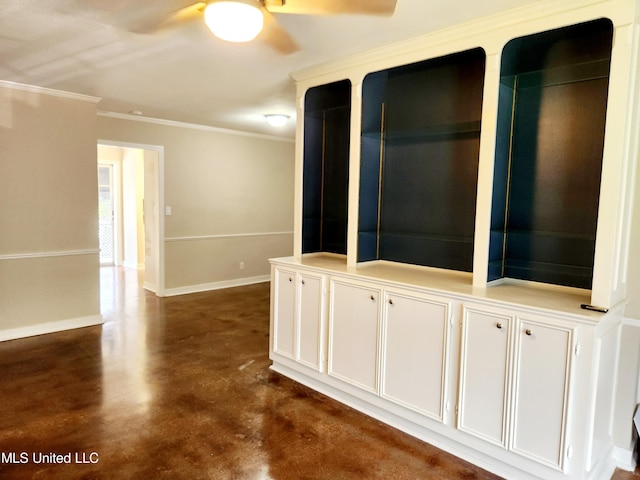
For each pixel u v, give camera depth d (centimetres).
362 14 219
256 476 216
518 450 212
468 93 284
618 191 199
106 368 344
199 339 420
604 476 220
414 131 301
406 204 321
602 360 204
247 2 188
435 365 242
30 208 405
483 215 243
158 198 574
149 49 289
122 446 238
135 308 529
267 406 288
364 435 256
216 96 421
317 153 372
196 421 267
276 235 723
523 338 207
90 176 441
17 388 305
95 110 438
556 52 240
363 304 277
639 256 225
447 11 226
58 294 429
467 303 227
